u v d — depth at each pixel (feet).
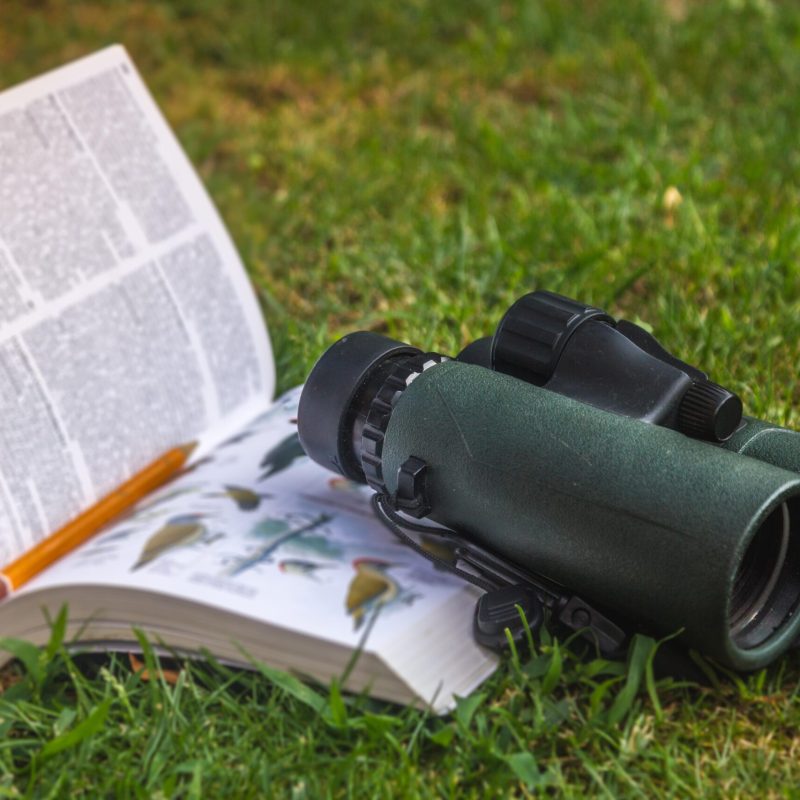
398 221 2.96
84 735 1.96
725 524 1.87
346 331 2.67
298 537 2.10
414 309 2.68
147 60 3.80
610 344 2.01
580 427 1.95
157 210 2.39
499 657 2.02
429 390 2.02
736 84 3.46
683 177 2.98
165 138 2.43
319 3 4.03
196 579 2.03
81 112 2.36
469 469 1.98
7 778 1.96
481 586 2.02
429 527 2.04
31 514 2.18
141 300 2.34
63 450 2.22
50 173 2.31
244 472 2.24
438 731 1.96
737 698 2.01
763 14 3.81
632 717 1.97
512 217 2.94
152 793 1.94
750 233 2.88
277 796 1.93
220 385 2.38
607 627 1.98
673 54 3.62
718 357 2.51
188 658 2.04
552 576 1.98
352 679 1.98
